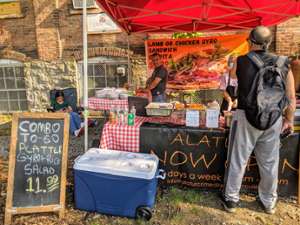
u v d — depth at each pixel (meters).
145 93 5.49
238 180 2.90
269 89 2.55
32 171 2.83
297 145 3.05
